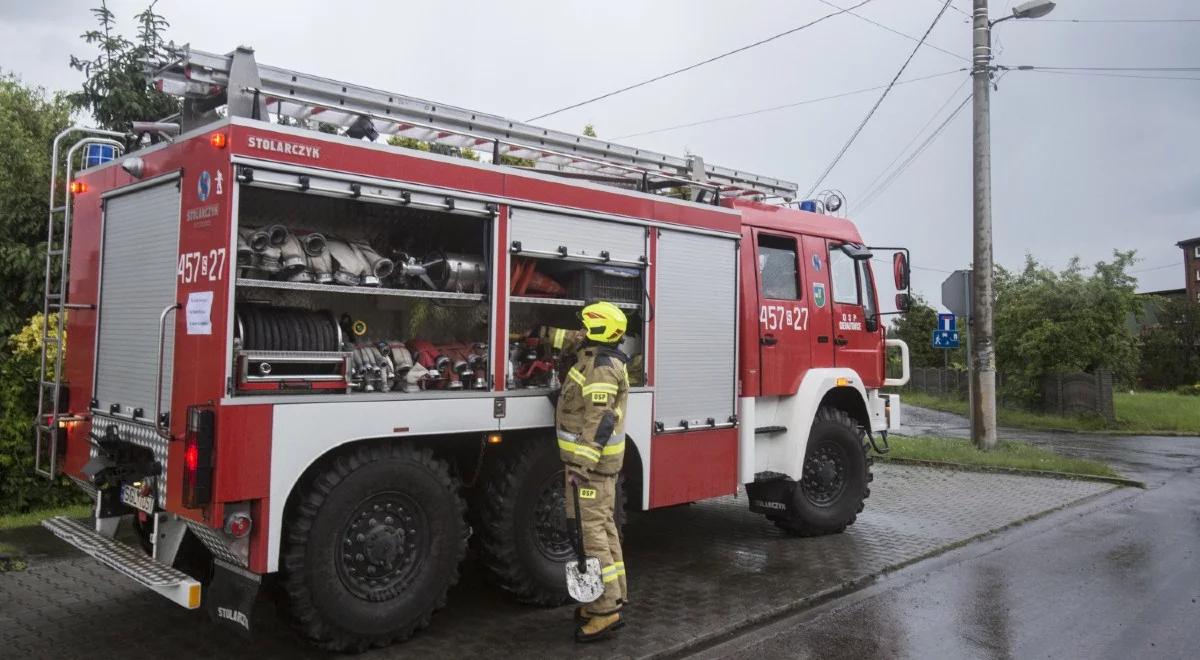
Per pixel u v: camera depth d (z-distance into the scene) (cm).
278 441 407
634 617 515
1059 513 873
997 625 514
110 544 461
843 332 771
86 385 510
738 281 658
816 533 735
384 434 445
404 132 559
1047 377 2225
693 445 616
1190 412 2320
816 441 729
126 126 851
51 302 721
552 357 543
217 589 423
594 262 551
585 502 471
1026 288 2334
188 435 396
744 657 459
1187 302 4150
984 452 1282
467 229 512
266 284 415
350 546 436
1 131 1040
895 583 607
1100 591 588
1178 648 477
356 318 509
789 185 828
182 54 450
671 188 727
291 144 414
